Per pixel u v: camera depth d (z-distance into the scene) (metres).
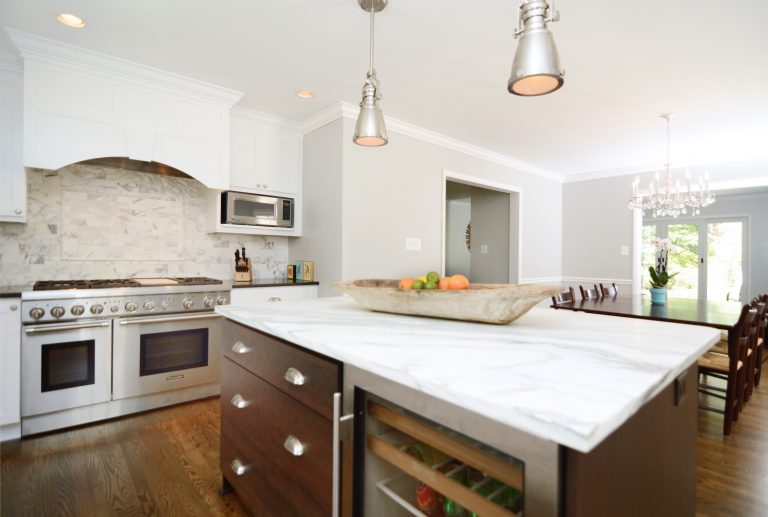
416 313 1.44
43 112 2.44
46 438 2.38
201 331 3.00
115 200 3.12
